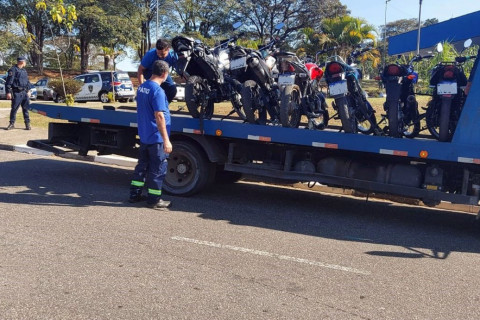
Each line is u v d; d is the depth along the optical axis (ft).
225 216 23.34
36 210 22.47
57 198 24.97
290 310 13.50
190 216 22.95
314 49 109.91
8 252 17.01
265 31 165.58
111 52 100.17
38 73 159.74
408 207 28.14
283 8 169.27
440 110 22.52
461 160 21.07
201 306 13.52
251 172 26.00
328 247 19.31
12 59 154.51
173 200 26.16
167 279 15.25
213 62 25.85
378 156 23.91
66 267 15.89
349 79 23.72
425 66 38.14
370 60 98.43
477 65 20.99
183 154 26.84
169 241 18.89
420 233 22.40
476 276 16.90
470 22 28.22
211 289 14.65
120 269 15.89
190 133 26.50
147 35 165.99
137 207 24.00
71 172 32.48
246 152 26.37
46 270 15.60
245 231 20.90
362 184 23.72
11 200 24.09
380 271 16.89
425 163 22.89
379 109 29.84
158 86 23.24
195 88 25.82
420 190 22.63
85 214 22.21
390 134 23.27
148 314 12.96
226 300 13.96
